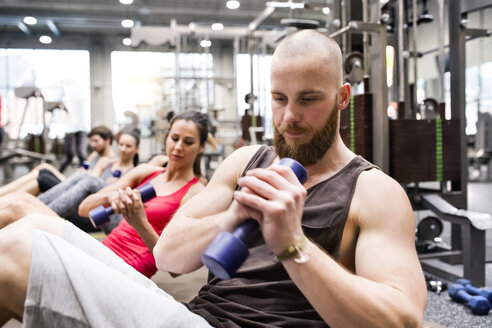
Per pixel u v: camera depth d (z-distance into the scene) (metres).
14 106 12.14
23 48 13.48
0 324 0.87
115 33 13.79
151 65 11.99
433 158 2.64
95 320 0.80
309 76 0.84
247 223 0.71
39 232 0.85
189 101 7.61
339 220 0.87
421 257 2.57
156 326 0.82
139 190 1.55
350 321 0.70
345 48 2.88
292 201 0.66
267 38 5.97
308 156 0.91
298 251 0.67
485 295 2.02
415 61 2.89
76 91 13.68
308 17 10.58
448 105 3.06
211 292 1.01
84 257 0.84
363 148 2.58
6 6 11.40
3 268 0.83
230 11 11.97
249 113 5.10
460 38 2.84
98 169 3.94
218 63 13.58
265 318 0.89
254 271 0.94
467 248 2.31
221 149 7.30
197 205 1.02
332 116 0.88
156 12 11.92
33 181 2.89
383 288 0.74
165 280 2.29
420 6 6.13
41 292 0.80
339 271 0.71
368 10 2.84
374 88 2.55
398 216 0.84
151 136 8.30
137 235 1.84
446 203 2.58
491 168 9.45
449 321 1.86
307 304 0.88
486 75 8.77
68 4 11.41
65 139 8.11
